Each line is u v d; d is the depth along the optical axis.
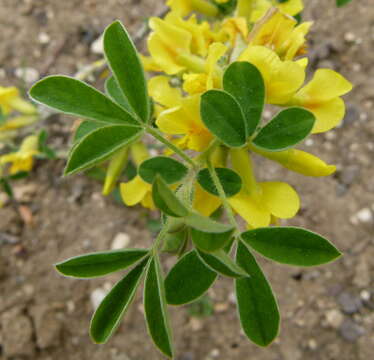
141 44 0.27
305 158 0.09
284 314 0.23
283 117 0.08
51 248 0.24
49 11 0.29
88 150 0.08
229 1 0.13
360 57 0.27
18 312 0.23
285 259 0.08
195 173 0.08
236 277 0.07
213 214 0.10
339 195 0.24
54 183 0.25
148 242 0.24
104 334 0.08
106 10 0.29
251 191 0.09
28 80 0.28
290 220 0.24
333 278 0.23
